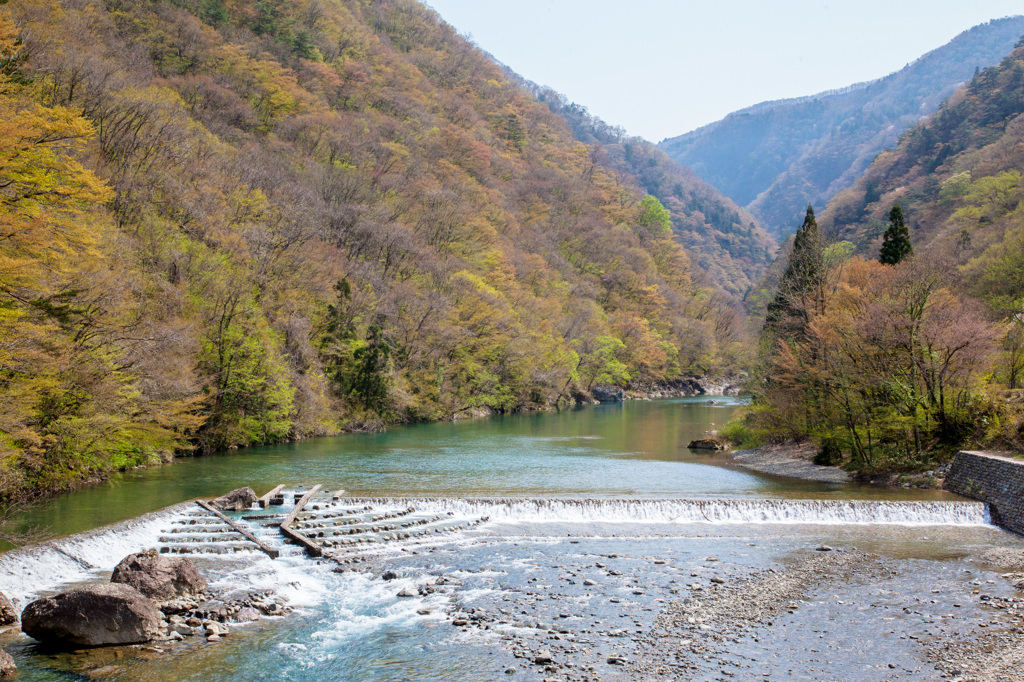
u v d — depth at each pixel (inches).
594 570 951.0
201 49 4084.6
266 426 2202.3
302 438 2428.6
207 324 2009.1
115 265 1496.1
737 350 6200.8
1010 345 1817.2
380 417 2874.0
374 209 3710.6
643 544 1095.6
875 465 1640.0
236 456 1948.8
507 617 772.0
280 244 2576.3
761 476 1686.8
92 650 679.1
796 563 991.6
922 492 1443.2
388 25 7199.8
